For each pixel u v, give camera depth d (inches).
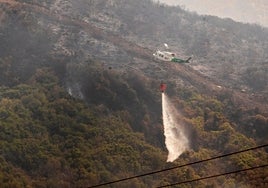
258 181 4077.3
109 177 3757.4
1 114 4148.6
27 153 3794.3
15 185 3358.8
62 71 5132.9
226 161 4360.2
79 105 4584.2
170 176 3956.7
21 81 4913.9
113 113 4687.5
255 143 4702.3
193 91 5561.0
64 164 3804.1
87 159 3882.9
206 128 4901.6
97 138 4200.3
